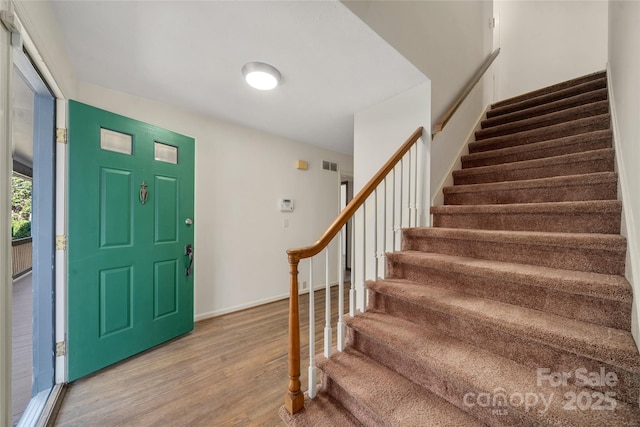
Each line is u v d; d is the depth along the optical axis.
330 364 1.45
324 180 4.24
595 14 3.59
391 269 1.93
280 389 1.77
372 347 1.51
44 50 1.33
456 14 2.49
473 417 1.07
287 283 3.72
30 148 3.76
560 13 3.80
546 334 1.04
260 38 1.59
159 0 1.31
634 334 0.97
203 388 1.77
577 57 3.70
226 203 3.08
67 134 1.80
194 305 2.81
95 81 2.10
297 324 1.40
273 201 3.55
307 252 1.43
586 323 1.12
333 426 1.26
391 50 1.71
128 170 2.12
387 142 2.42
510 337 1.17
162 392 1.73
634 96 1.12
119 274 2.05
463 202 2.26
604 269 1.25
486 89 3.28
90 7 1.35
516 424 0.97
